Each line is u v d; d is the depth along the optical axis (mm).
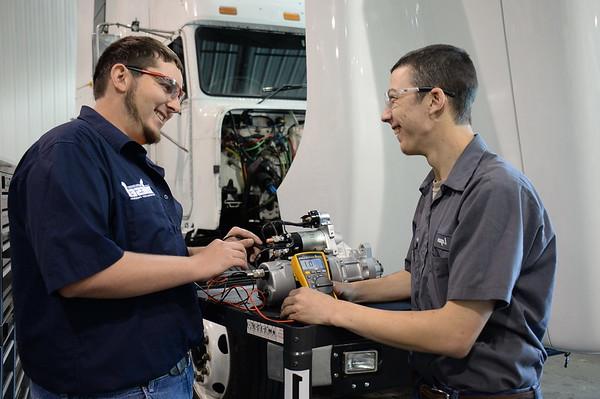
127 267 1262
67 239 1207
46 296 1326
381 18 2100
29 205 1243
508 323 1290
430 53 1396
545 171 1651
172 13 3566
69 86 6594
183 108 3514
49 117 6449
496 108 1775
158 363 1396
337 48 2090
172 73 1493
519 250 1218
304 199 2230
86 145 1310
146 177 1476
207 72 3479
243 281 1911
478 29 1825
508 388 1294
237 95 3564
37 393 1379
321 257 1629
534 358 1306
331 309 1344
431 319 1247
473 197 1270
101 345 1327
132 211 1368
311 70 2189
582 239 1595
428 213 1456
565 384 3398
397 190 2066
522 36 1689
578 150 1591
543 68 1641
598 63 1597
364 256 1822
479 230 1228
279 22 3592
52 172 1232
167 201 1537
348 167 2027
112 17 3920
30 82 6297
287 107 3621
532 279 1314
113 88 1460
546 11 1628
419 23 2064
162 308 1423
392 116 1455
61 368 1317
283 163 3609
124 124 1470
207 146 3344
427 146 1438
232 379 2455
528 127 1686
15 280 1357
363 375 1559
